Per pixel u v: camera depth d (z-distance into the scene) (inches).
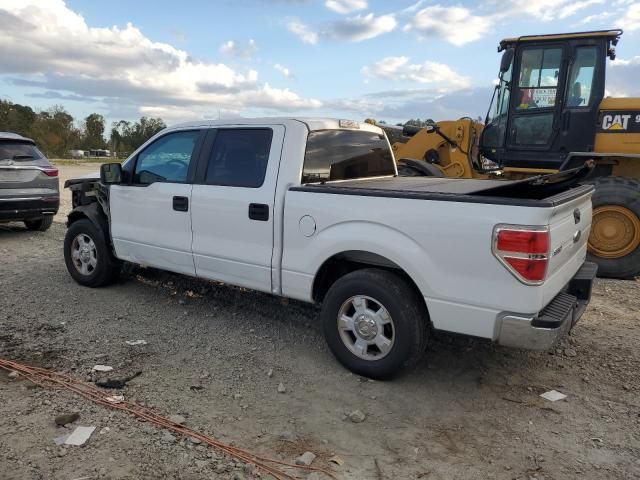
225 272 190.2
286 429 133.1
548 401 149.5
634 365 172.4
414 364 152.7
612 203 283.3
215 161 193.3
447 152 379.2
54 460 115.5
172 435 127.4
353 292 157.6
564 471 118.0
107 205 234.4
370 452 124.5
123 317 209.3
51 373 158.2
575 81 308.8
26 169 359.6
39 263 293.1
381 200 150.3
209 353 177.8
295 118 180.9
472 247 135.6
